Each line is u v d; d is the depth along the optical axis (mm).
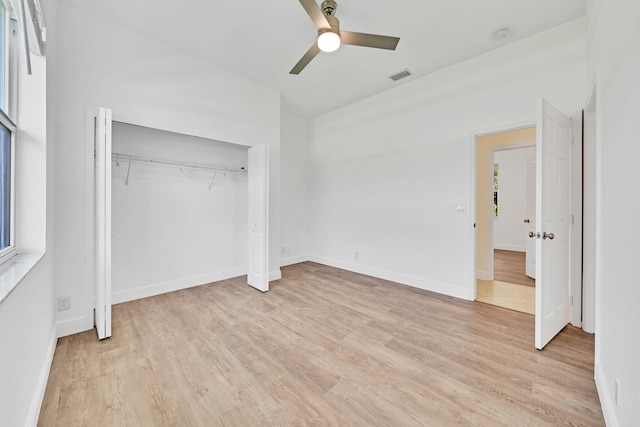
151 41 2795
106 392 1595
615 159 1356
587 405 1493
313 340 2225
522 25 2514
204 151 3670
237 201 4027
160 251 3295
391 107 3896
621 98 1267
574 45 2432
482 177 4016
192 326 2453
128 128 3047
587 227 2350
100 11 2414
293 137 5043
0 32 1565
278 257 4051
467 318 2646
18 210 1679
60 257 2262
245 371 1812
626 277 1182
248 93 3629
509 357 1971
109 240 2207
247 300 3109
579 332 2344
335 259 4793
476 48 2883
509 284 3807
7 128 1554
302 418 1419
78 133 2369
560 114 2295
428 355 2006
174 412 1453
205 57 3133
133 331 2348
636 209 1080
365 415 1440
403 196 3768
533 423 1378
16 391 1159
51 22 2035
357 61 3148
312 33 2686
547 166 2094
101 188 2170
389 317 2670
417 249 3621
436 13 2359
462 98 3154
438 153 3383
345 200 4605
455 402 1531
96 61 2475
